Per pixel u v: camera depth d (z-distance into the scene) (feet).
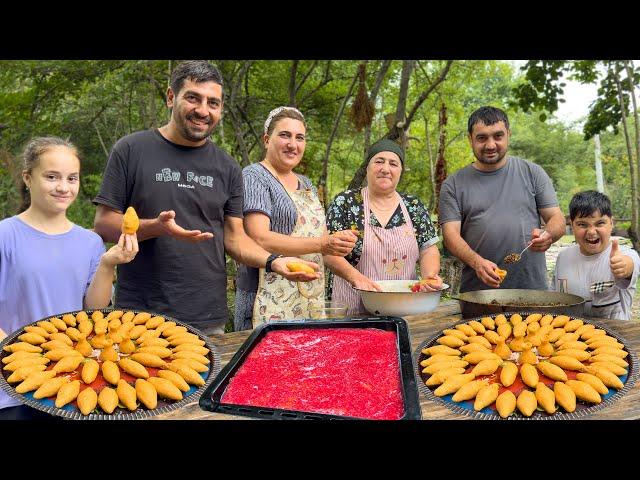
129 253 6.97
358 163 42.37
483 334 7.22
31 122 24.52
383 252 10.80
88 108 29.91
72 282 7.66
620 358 6.01
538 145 79.61
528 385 5.52
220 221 9.23
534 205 11.46
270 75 33.01
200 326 8.85
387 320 7.81
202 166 8.91
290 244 9.47
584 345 6.45
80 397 5.15
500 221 11.14
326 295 11.87
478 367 5.87
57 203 7.37
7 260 7.34
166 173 8.68
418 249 11.19
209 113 8.38
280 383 5.91
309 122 35.01
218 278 9.15
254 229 9.85
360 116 23.47
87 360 6.00
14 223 7.45
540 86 23.95
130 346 6.28
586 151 77.41
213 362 6.26
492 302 8.45
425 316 8.79
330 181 46.11
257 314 9.99
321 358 6.64
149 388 5.35
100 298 7.38
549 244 10.28
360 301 10.48
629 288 8.93
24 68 23.54
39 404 5.09
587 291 9.82
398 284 9.77
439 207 11.73
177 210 8.73
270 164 10.52
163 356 6.24
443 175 26.07
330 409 5.29
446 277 21.22
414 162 43.80
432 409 5.18
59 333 6.58
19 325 7.44
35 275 7.38
